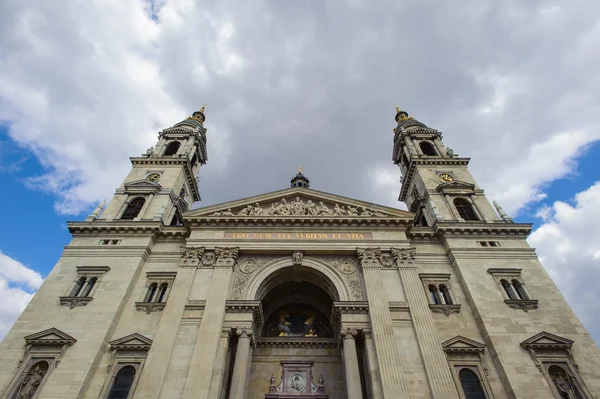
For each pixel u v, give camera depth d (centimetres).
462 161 4869
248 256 3516
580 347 2817
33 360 2750
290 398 3077
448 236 3716
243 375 2688
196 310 3036
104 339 2869
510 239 3731
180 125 5866
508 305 3116
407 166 5516
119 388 2672
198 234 3647
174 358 2730
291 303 3875
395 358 2683
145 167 4809
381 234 3634
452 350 2833
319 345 3400
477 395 2634
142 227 3738
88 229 3750
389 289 3197
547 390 2570
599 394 2564
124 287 3247
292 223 3688
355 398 2556
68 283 3309
